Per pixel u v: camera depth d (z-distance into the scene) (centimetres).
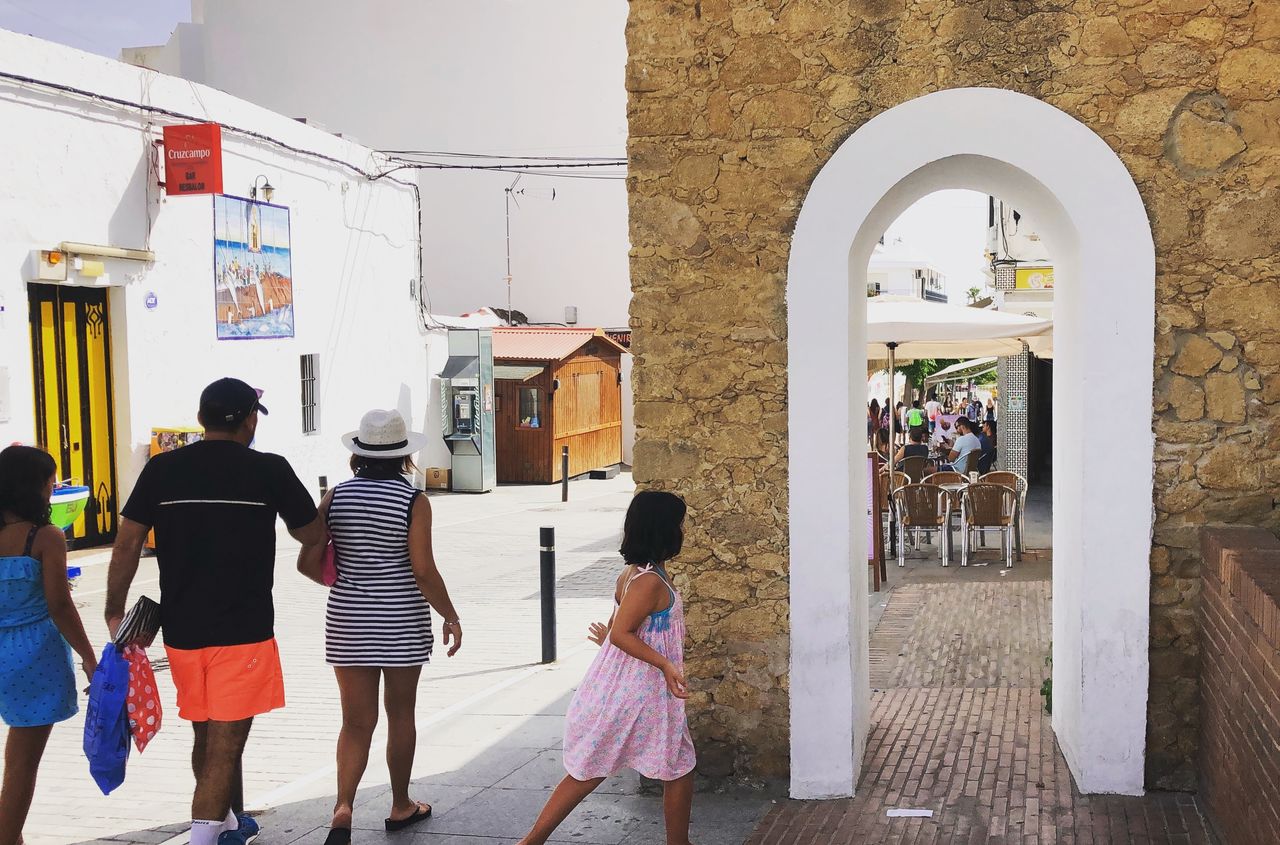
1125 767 541
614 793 585
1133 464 533
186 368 1630
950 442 2212
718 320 569
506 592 1292
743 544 572
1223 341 527
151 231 1537
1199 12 521
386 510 516
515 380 2845
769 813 545
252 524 467
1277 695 379
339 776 512
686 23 565
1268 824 391
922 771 597
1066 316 598
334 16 3728
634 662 459
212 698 458
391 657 514
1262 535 508
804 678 565
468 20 3669
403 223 2456
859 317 607
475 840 527
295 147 1952
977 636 950
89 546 1471
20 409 1312
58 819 571
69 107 1380
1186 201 526
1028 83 536
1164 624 538
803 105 556
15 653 484
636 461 579
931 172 573
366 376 2275
